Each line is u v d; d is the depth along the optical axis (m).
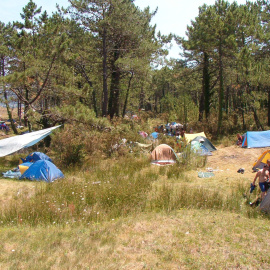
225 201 7.72
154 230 5.68
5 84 13.88
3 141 13.51
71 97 16.77
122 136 16.16
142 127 21.09
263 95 21.88
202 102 29.77
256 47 22.55
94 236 5.43
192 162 13.34
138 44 22.61
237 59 22.02
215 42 21.98
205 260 4.38
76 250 4.83
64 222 6.36
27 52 17.56
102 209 7.09
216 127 23.62
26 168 11.84
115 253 4.69
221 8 22.94
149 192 8.73
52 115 14.87
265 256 4.46
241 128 23.47
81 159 13.43
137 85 31.05
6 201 8.09
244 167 12.77
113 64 23.73
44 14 24.02
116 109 27.58
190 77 31.23
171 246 4.90
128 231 5.68
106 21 19.81
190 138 18.30
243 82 22.55
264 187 7.60
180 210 7.11
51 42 15.41
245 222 6.12
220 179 10.71
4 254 4.72
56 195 8.24
